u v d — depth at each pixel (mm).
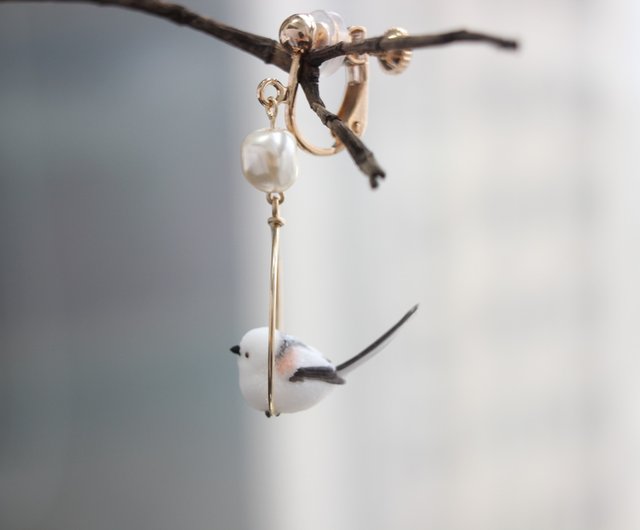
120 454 615
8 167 604
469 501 625
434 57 614
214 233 614
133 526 616
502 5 615
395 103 612
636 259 627
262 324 617
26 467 610
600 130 623
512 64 617
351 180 614
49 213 607
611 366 630
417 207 617
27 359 608
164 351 615
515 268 623
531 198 622
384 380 619
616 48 620
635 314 628
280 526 621
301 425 619
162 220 612
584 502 635
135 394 614
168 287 614
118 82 608
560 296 625
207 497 618
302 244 613
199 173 613
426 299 619
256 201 614
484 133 618
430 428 622
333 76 605
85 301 611
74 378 611
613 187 625
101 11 605
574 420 628
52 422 611
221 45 611
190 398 616
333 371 536
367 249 616
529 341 625
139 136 610
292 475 620
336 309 615
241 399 618
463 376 622
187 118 611
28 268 607
